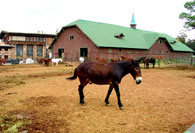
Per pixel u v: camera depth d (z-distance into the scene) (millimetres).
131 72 7102
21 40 50938
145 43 45875
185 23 26266
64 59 39906
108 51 35094
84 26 38000
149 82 13523
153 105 7449
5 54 47312
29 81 13492
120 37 41031
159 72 21219
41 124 5336
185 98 8641
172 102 7910
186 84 12633
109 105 7359
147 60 26734
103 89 10625
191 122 5605
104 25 45281
